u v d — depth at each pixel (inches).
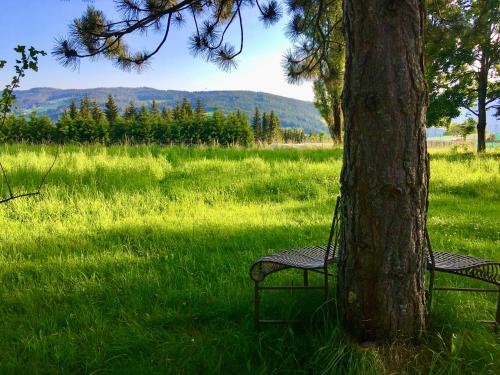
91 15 201.3
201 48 243.0
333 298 135.6
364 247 122.8
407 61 118.2
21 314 160.1
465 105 966.4
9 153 520.1
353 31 120.7
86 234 273.1
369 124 119.3
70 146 609.0
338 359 115.0
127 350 132.5
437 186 471.2
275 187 442.6
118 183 413.7
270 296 161.0
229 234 269.6
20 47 118.7
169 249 240.1
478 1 279.1
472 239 262.2
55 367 127.0
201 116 2832.2
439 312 140.2
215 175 480.4
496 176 501.4
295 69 300.4
